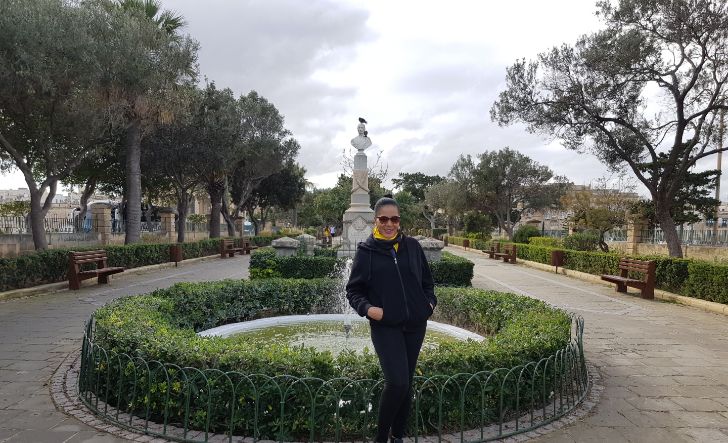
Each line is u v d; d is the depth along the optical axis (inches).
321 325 277.6
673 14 502.9
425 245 464.4
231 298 285.9
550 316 211.6
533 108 623.8
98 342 170.9
